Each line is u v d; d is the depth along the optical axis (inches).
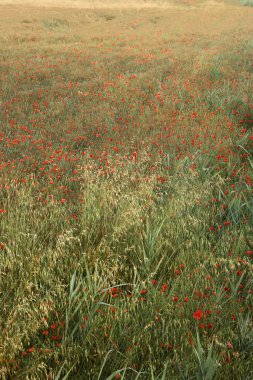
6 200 201.5
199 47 772.6
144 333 115.7
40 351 111.5
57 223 181.3
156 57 650.8
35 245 163.8
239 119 330.6
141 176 223.8
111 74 538.3
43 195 214.1
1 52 710.5
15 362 107.2
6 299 132.4
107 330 118.0
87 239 168.4
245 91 401.7
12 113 368.8
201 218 183.2
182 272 139.6
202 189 205.9
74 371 108.2
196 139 280.4
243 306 128.6
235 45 756.6
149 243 156.0
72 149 284.8
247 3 1934.1
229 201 194.9
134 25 1249.4
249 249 160.9
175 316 121.0
